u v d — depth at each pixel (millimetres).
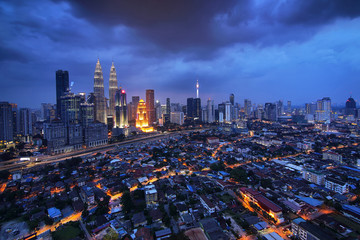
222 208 174375
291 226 145500
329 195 195500
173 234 138750
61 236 146000
